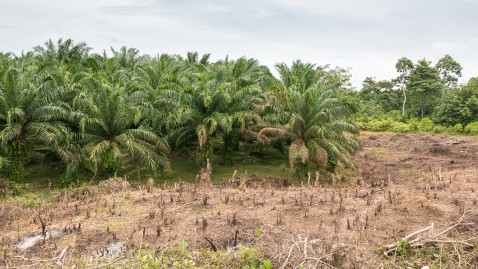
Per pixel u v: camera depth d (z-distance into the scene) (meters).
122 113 18.59
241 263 6.39
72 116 17.36
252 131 21.53
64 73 23.03
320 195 11.20
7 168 18.16
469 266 6.40
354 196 10.92
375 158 26.75
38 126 16.88
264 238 7.94
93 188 13.97
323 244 7.36
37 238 8.53
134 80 24.75
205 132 19.36
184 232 8.41
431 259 6.70
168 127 21.03
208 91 20.05
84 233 8.62
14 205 12.18
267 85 27.05
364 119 52.25
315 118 19.02
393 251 6.99
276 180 18.64
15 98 16.91
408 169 22.20
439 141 34.31
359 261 6.50
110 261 6.75
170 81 23.78
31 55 36.06
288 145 25.44
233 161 24.06
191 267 6.23
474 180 12.73
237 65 27.30
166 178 20.12
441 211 8.91
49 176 20.11
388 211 9.27
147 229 8.71
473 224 7.93
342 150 20.05
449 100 47.25
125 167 21.25
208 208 9.97
